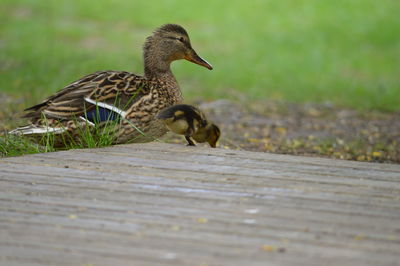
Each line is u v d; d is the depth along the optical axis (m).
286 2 41.00
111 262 5.64
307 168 8.56
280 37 34.16
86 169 8.36
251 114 19.28
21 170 8.27
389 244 6.11
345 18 38.03
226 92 23.22
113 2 40.50
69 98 10.73
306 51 31.77
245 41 33.34
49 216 6.69
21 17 36.12
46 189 7.54
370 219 6.75
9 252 5.82
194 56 12.96
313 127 17.70
